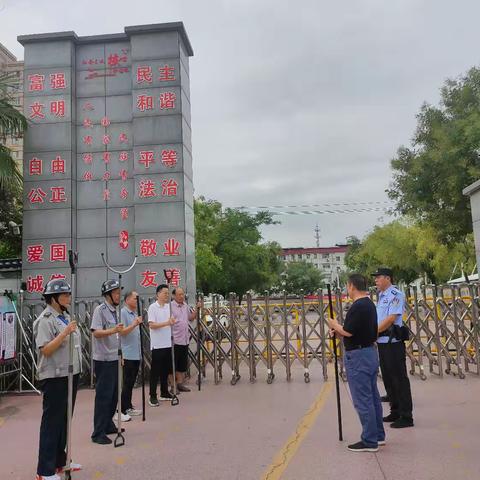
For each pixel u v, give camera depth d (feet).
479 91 66.80
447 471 14.78
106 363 19.61
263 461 16.38
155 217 36.47
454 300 31.55
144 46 38.22
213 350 32.53
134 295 23.72
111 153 38.04
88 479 15.37
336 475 14.78
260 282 124.47
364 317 16.83
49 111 38.04
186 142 38.50
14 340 31.07
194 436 19.76
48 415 15.03
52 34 38.42
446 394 26.08
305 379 31.76
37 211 37.24
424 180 69.72
